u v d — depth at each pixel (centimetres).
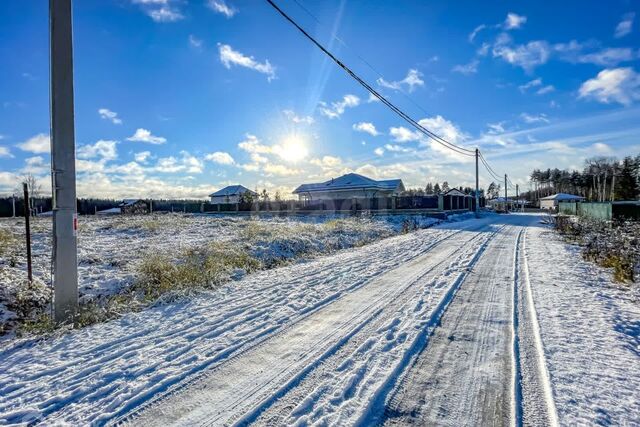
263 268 936
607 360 349
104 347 420
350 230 1705
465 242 1319
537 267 828
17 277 755
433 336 418
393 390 303
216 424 264
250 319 500
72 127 552
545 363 343
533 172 11325
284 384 317
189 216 3112
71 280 542
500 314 493
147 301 622
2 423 273
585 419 257
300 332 443
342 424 259
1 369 369
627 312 496
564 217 1862
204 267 848
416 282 693
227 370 346
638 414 262
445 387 307
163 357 381
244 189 6066
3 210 3947
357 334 430
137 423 268
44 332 485
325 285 690
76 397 308
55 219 534
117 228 1817
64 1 548
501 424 257
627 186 6250
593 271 775
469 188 7512
